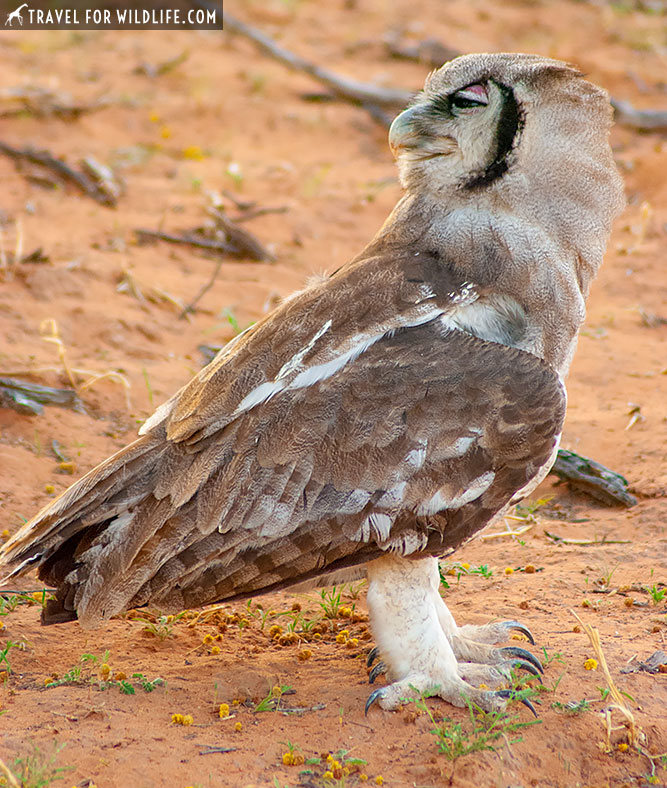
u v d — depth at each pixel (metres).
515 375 9.08
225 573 8.96
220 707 9.16
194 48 33.69
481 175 9.80
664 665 9.93
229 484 8.92
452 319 9.49
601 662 9.26
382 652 9.33
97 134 26.45
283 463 8.88
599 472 14.27
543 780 8.62
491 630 10.44
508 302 9.74
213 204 22.84
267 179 25.23
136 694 9.34
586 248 10.13
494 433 8.95
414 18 38.78
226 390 9.27
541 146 9.81
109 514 9.19
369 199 24.27
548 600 11.49
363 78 31.94
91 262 19.19
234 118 28.59
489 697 9.14
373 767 8.47
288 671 9.99
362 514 8.81
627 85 32.38
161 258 20.30
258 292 19.44
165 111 28.30
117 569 9.01
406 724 9.03
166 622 10.95
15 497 13.07
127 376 16.00
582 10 40.66
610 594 11.63
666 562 12.32
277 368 9.22
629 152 27.47
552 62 9.88
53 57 31.69
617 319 19.47
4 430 14.45
